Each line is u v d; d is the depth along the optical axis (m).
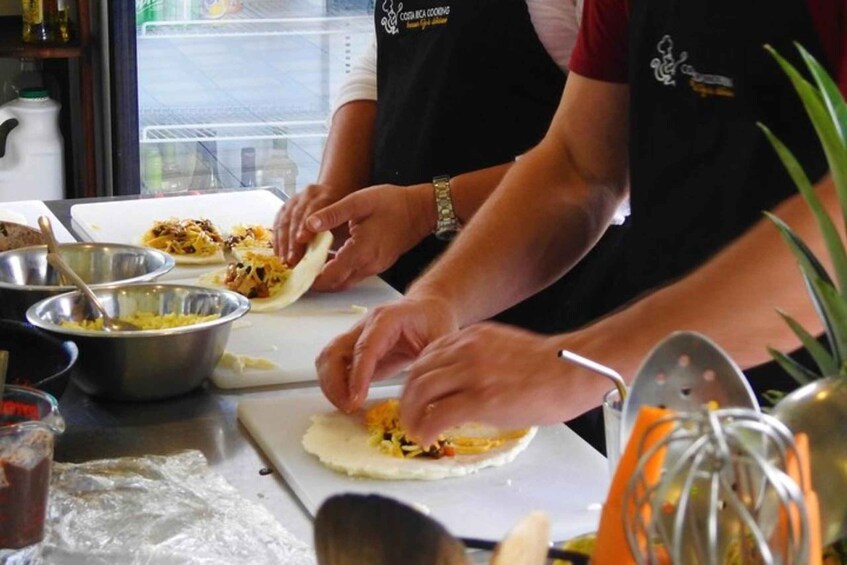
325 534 0.55
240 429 1.25
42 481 0.95
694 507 0.60
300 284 1.67
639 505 0.59
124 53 2.85
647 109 1.38
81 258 1.59
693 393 0.73
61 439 1.20
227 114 3.19
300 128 3.24
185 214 2.02
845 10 1.14
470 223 1.46
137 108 2.92
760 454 0.58
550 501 1.09
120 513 1.04
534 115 1.78
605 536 0.63
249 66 3.17
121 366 1.26
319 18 3.18
